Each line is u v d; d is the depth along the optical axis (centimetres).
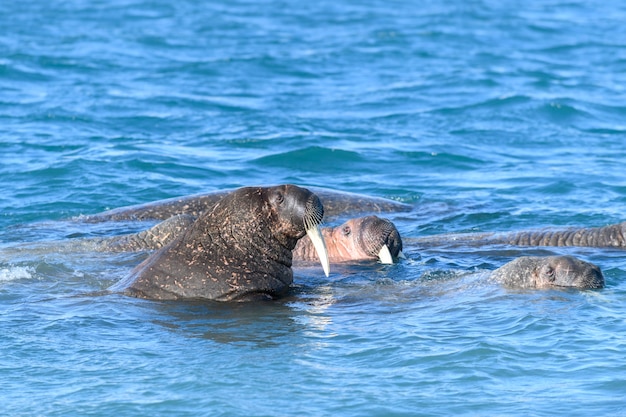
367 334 3991
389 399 3294
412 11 19550
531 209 6925
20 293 4822
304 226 4778
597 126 9775
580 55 14012
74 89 11350
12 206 7088
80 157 8250
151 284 4744
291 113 10256
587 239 5850
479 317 4159
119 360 3709
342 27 17225
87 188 7512
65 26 17012
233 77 12338
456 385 3406
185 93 11212
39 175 7812
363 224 5603
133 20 18162
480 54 14125
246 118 9994
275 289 4800
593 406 3212
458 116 10125
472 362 3600
